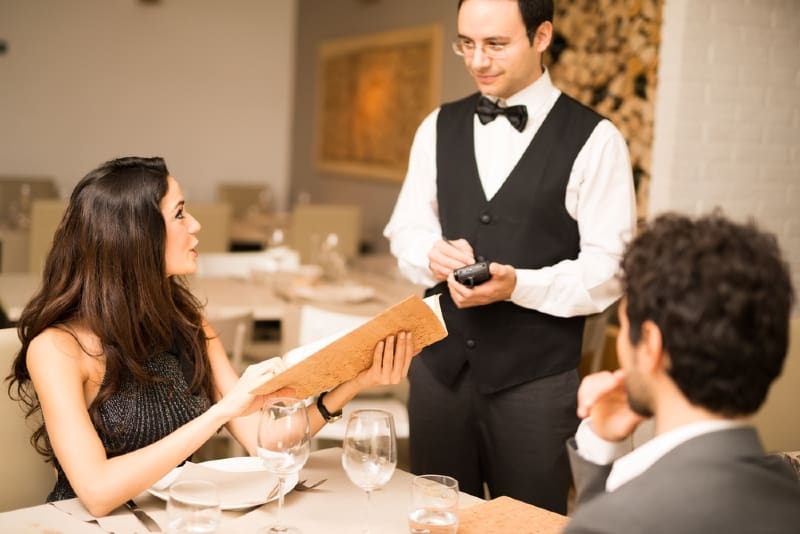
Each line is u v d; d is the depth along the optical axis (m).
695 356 0.94
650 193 4.01
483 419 2.18
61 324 1.73
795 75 4.05
